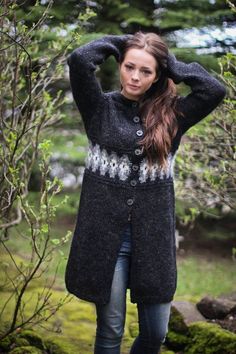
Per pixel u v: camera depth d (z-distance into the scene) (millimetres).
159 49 2027
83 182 2096
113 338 2088
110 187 2018
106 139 2016
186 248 6117
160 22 5348
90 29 5430
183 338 3031
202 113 2137
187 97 2129
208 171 3387
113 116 2037
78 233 2066
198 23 5340
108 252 2014
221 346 2877
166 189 2076
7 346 2814
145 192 2035
